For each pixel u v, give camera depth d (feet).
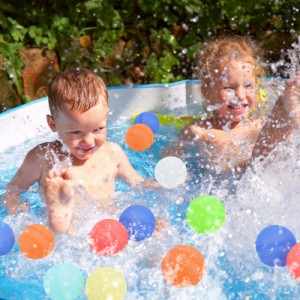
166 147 9.82
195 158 9.40
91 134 7.80
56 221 7.09
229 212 7.43
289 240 6.32
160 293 6.26
